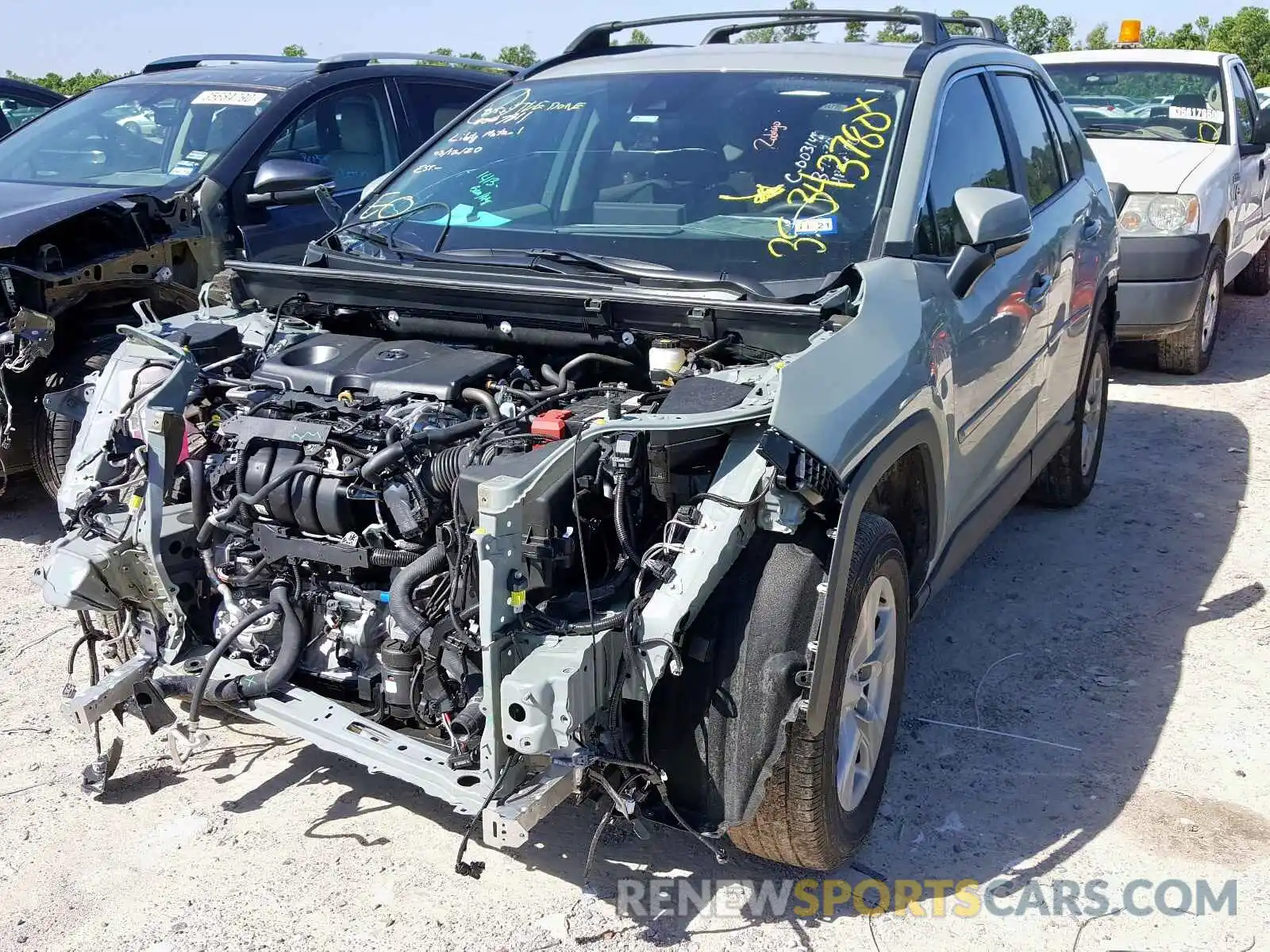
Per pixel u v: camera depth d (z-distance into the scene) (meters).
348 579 3.25
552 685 2.57
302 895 3.10
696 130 4.00
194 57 7.77
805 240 3.57
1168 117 8.93
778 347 3.16
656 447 2.80
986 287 3.87
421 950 2.90
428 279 3.54
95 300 5.55
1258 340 9.68
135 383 3.64
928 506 3.54
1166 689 4.20
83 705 3.22
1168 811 3.49
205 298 4.25
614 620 2.70
